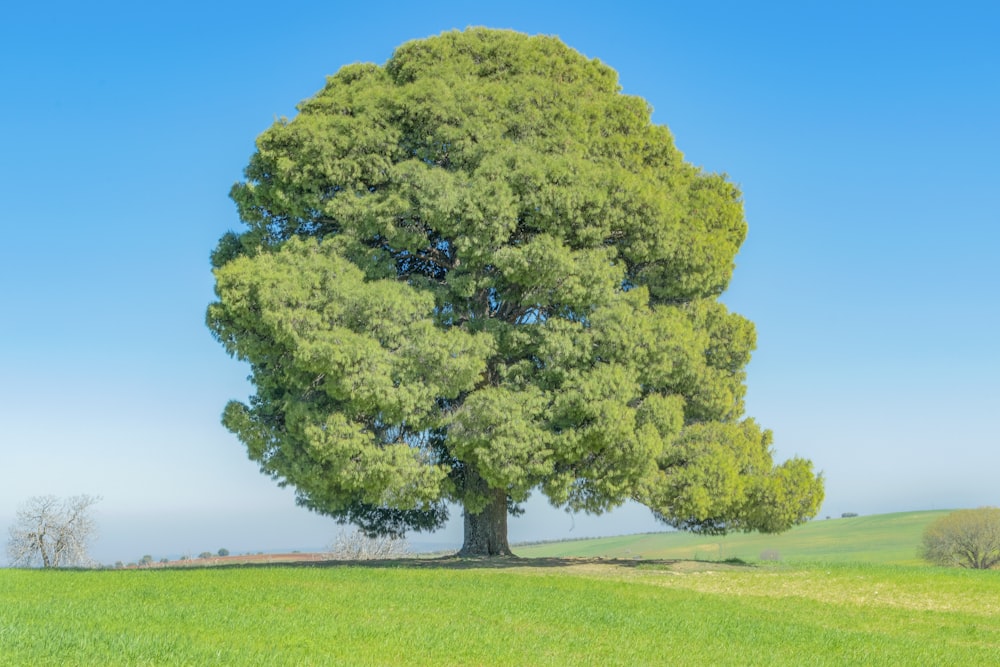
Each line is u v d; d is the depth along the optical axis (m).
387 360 25.42
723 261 30.59
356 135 28.03
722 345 31.97
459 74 30.52
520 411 25.98
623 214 28.20
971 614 22.34
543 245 26.30
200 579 21.52
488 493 30.16
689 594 22.39
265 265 26.42
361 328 26.05
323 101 29.45
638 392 27.42
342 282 26.09
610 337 26.38
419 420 27.02
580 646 14.84
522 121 28.72
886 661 15.24
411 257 30.77
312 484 27.39
